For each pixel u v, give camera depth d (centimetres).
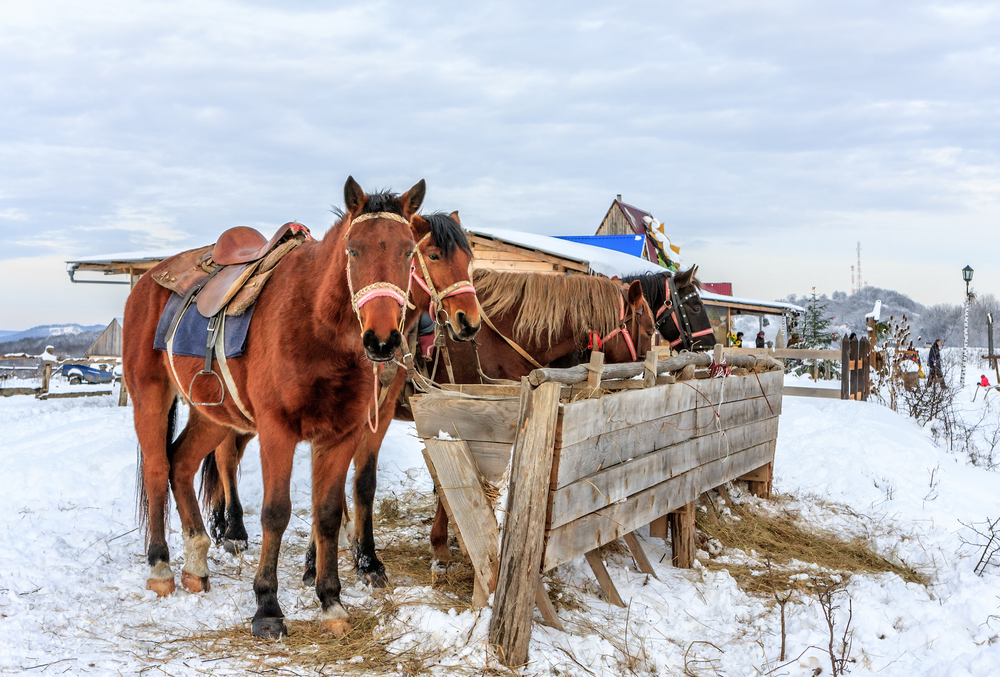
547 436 300
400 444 768
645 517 394
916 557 505
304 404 331
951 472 761
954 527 573
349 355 331
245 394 364
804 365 2058
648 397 387
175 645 317
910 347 1452
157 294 432
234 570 438
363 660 300
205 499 485
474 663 295
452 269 394
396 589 374
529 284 489
